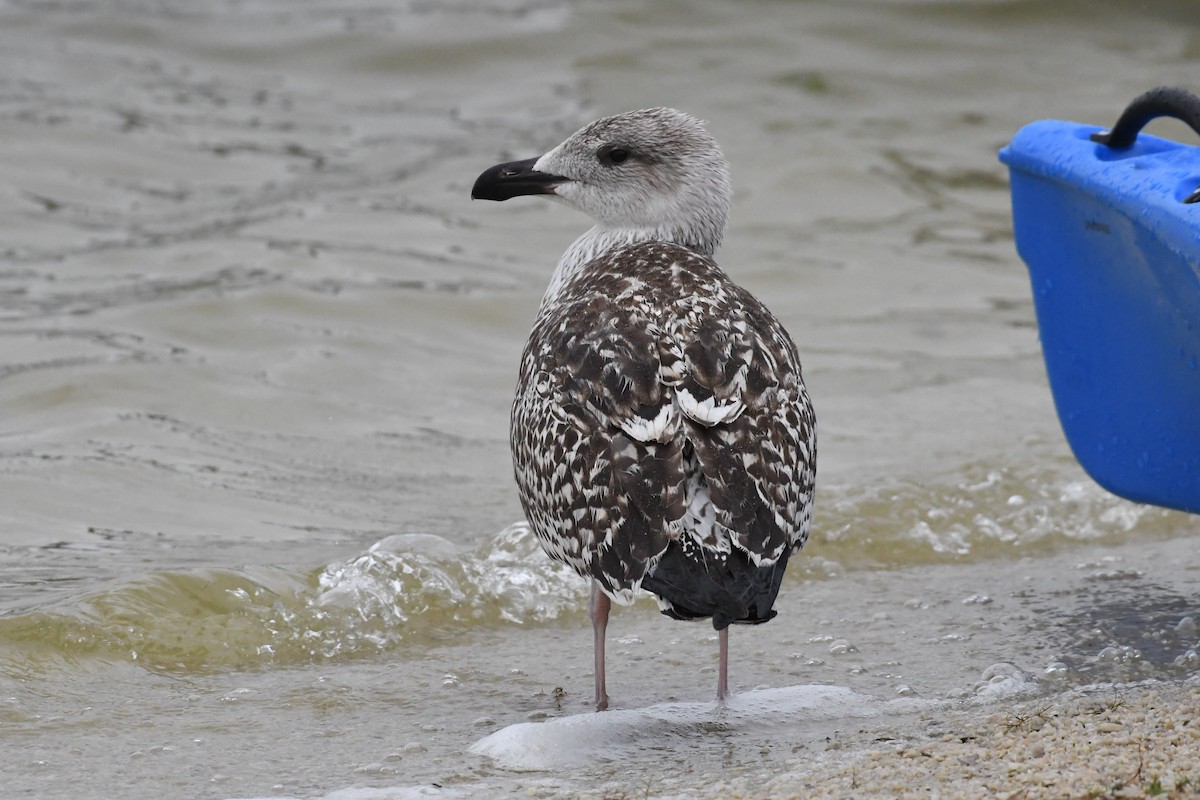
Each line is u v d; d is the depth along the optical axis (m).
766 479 7.42
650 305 8.24
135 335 16.30
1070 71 28.05
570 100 26.34
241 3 30.27
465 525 12.17
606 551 7.37
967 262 20.55
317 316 17.28
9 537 11.48
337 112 26.12
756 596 7.14
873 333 18.00
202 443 13.77
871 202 22.55
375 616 10.16
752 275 19.70
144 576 10.24
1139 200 9.20
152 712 8.65
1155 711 7.84
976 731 7.77
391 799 7.29
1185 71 28.03
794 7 29.58
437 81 27.58
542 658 9.72
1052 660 9.32
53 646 9.44
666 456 7.36
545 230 21.20
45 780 7.62
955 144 24.88
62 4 29.39
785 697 8.77
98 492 12.47
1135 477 10.14
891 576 11.27
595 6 29.53
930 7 29.62
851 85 27.00
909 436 14.31
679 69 27.38
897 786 6.92
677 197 10.61
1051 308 10.41
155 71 27.08
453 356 16.67
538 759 7.88
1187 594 10.56
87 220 20.58
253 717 8.59
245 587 10.27
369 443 14.09
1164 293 9.37
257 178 22.94
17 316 16.72
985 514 12.30
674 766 7.69
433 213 21.67
